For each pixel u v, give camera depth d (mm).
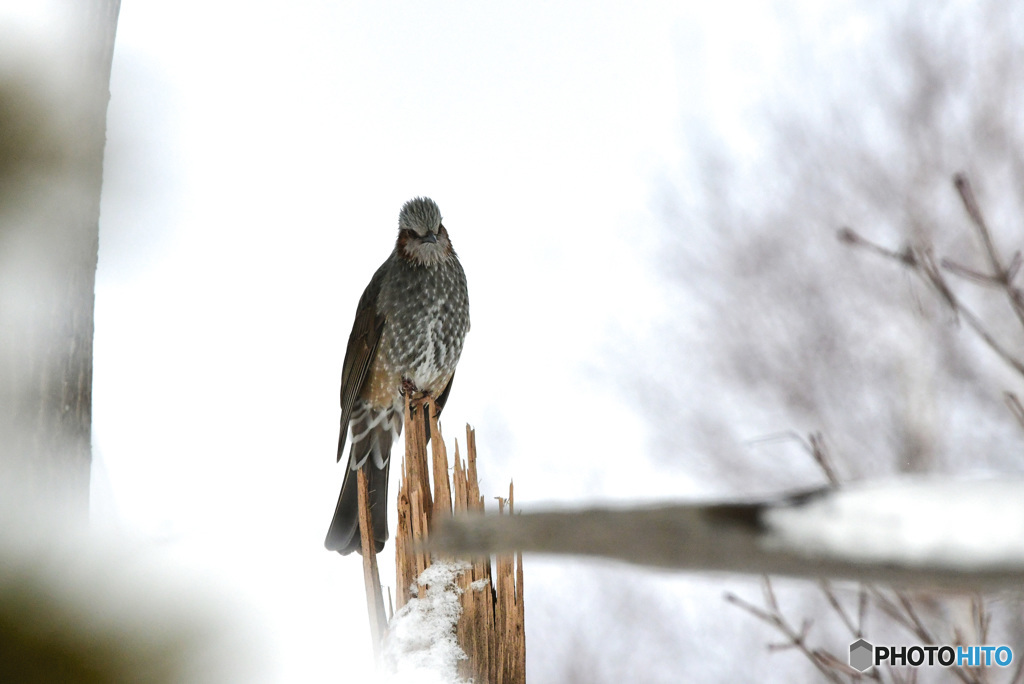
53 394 4137
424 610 5680
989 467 16453
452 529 1054
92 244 4469
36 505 1933
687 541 1010
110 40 4215
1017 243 19000
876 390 19234
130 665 1575
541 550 1028
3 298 1866
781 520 1016
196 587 1691
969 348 16750
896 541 989
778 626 7598
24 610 1549
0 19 1906
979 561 977
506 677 5766
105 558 1677
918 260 8773
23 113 1829
